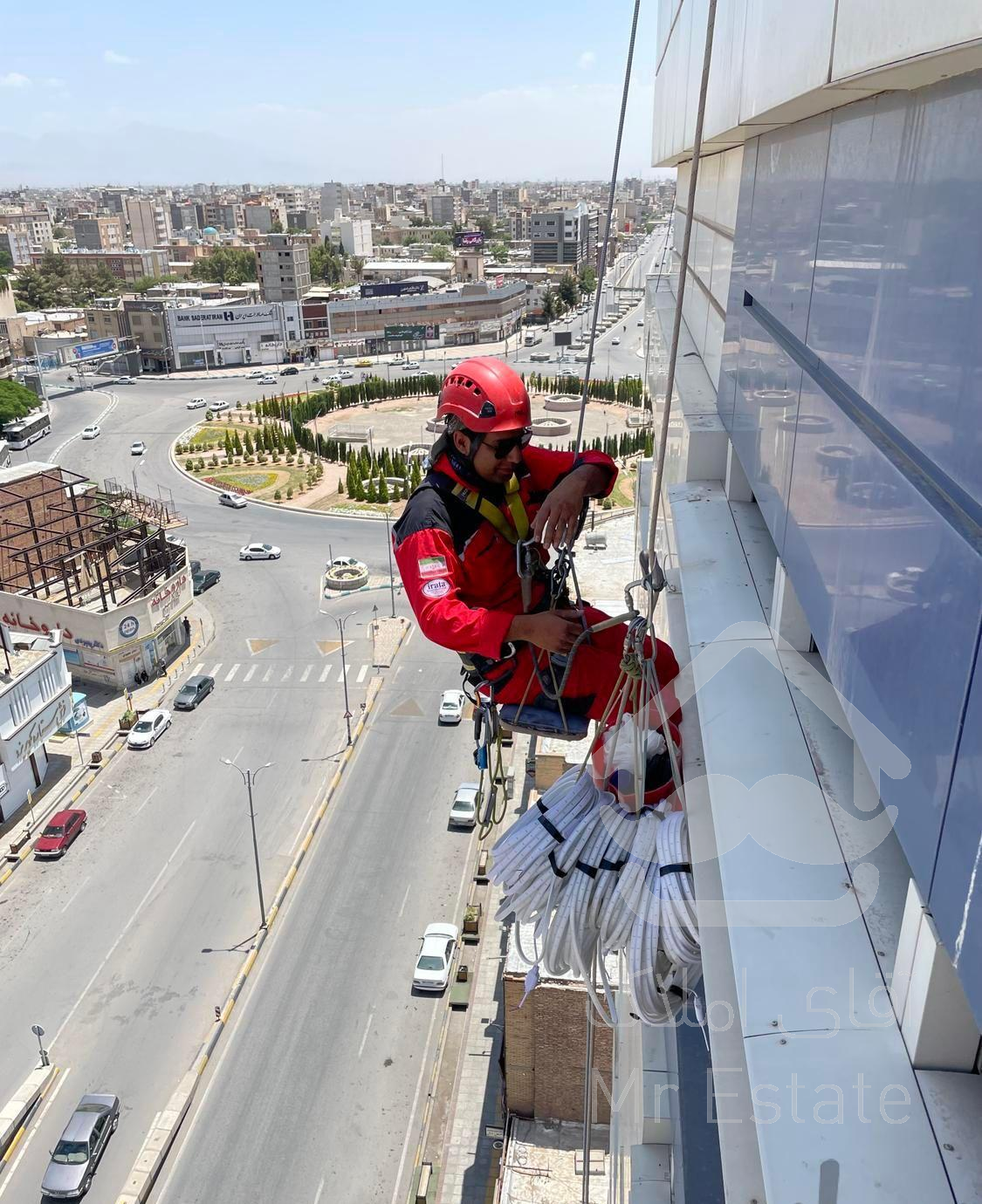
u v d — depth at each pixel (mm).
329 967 23359
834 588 2121
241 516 57906
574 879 2850
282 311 107438
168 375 103062
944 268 1480
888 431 1774
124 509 46500
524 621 2656
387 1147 18938
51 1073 20484
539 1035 16875
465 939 24000
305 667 38531
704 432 4977
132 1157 18672
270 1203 17953
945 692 1374
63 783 30672
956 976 1524
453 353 111188
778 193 3172
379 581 47219
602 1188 15977
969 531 1314
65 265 155000
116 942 24141
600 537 41344
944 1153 1495
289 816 29047
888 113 1845
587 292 129500
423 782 30562
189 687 35594
